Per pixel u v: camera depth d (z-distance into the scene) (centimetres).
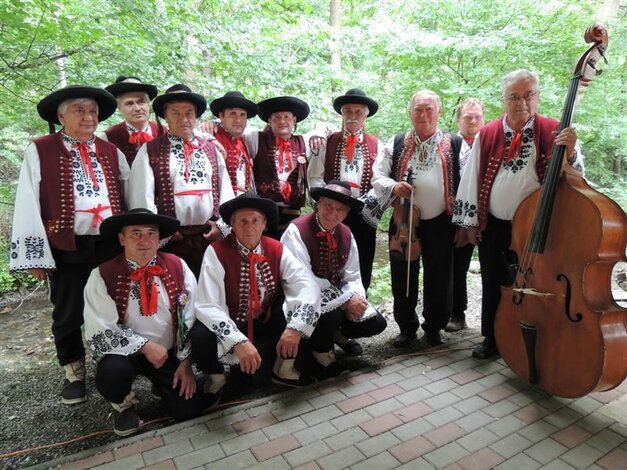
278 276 247
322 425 212
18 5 316
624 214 209
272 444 198
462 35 515
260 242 245
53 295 246
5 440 218
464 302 332
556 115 521
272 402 231
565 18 509
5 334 384
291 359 255
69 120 233
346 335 290
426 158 285
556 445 196
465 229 297
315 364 280
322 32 534
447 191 284
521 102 246
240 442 200
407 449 194
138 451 195
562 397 217
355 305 261
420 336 328
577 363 207
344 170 312
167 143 263
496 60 532
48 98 229
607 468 182
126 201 262
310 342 272
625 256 210
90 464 187
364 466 184
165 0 411
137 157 259
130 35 402
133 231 213
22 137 513
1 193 476
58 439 218
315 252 261
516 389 242
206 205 266
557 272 215
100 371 208
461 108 336
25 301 485
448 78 540
